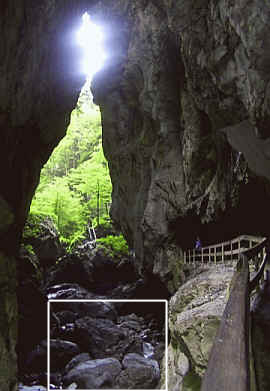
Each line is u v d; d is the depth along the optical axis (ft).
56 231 127.65
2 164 38.99
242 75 30.22
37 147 50.44
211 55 33.45
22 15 33.73
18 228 47.14
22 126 43.19
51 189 158.40
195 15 33.88
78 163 203.62
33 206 137.69
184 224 74.28
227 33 30.45
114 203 100.32
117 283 121.19
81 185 161.79
